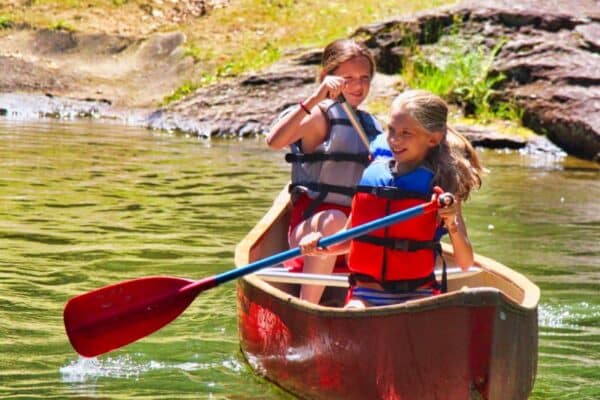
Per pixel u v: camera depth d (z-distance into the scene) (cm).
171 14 6362
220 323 2356
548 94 5141
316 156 2236
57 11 6325
